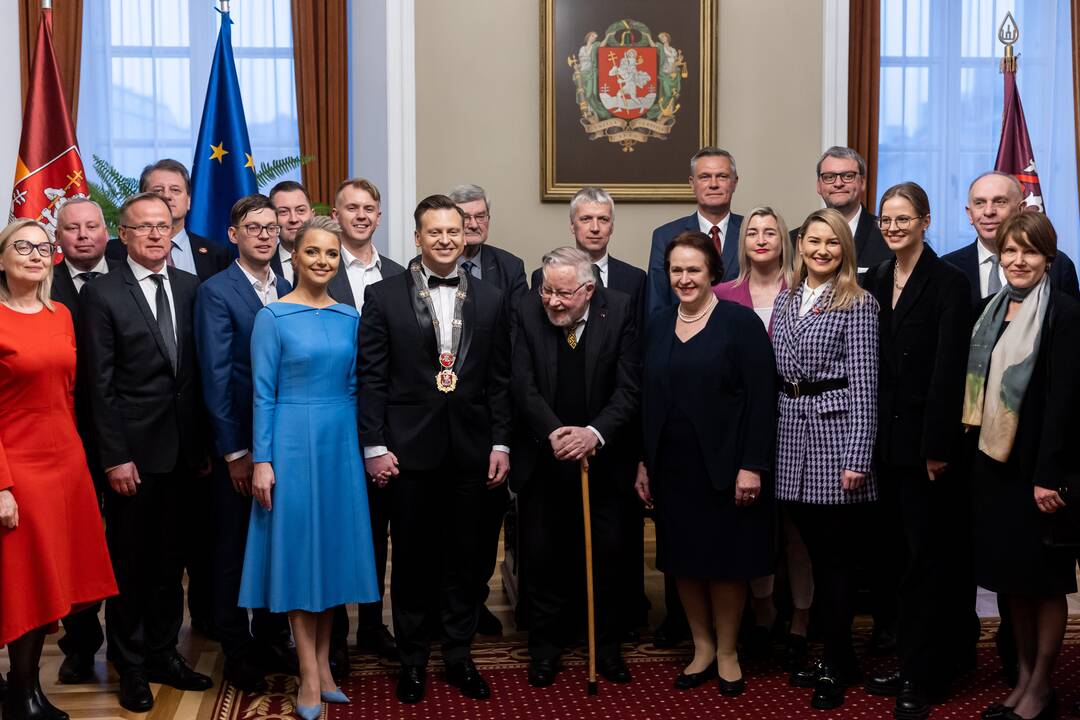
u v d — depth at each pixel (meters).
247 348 3.42
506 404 3.52
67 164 4.71
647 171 5.74
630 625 3.88
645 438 3.47
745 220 3.71
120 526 3.31
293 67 6.39
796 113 5.79
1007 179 3.76
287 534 3.18
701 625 3.51
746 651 3.74
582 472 3.44
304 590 3.18
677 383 3.39
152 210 3.31
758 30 5.75
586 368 3.49
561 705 3.30
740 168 5.79
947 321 3.14
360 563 3.27
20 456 3.00
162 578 3.43
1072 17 6.54
